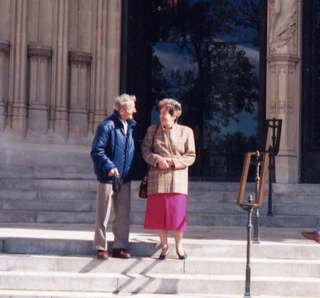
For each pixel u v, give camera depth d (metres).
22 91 13.15
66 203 11.10
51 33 13.56
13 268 7.69
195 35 14.58
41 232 9.03
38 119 13.32
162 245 7.80
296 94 13.71
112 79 13.94
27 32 13.30
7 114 13.12
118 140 7.65
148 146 7.77
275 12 13.67
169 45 14.52
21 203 11.09
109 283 7.38
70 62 13.73
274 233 9.67
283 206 11.20
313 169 13.66
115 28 14.02
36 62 13.38
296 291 7.38
